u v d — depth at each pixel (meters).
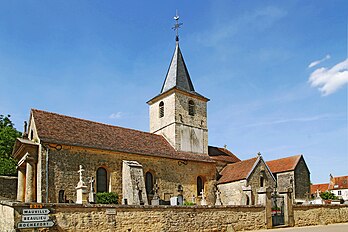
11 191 29.47
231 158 37.59
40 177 21.95
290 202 23.14
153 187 27.95
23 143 22.78
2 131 40.19
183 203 27.30
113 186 25.34
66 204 13.69
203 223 17.97
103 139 26.70
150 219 15.98
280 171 39.28
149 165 28.09
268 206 21.48
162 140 33.03
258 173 31.47
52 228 13.20
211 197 32.12
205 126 35.91
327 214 25.78
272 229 20.89
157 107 36.03
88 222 14.11
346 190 68.44
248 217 20.23
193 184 30.95
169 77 36.41
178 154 31.30
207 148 35.41
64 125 25.69
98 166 24.95
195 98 35.88
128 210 15.39
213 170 33.19
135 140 29.69
